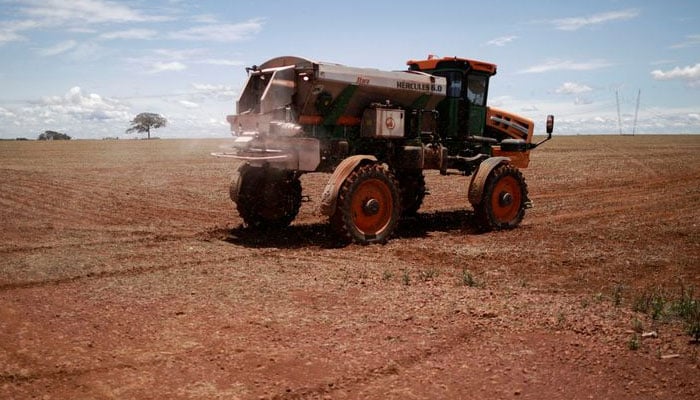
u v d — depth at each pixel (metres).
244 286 6.04
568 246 8.55
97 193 15.35
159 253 7.80
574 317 4.95
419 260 7.59
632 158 33.28
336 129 9.41
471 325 4.77
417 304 5.37
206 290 5.88
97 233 9.31
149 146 56.69
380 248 8.36
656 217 11.60
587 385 3.67
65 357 4.10
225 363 4.00
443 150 10.34
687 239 9.09
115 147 53.41
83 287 5.99
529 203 10.69
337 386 3.64
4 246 8.13
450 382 3.71
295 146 8.52
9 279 6.29
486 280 6.50
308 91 8.74
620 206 13.49
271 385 3.65
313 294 5.73
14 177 20.00
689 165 27.47
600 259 7.65
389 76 9.40
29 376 3.79
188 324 4.81
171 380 3.73
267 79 9.23
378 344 4.35
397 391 3.58
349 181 8.38
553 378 3.77
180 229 9.90
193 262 7.26
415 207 11.32
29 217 11.08
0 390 3.58
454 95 10.70
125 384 3.67
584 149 45.47
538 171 24.25
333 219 8.40
